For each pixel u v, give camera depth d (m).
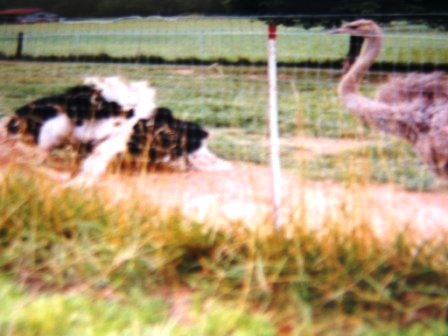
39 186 6.09
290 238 5.32
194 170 7.86
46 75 11.69
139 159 7.56
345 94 7.96
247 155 8.16
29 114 8.26
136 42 13.25
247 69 12.12
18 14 14.25
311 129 8.98
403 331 4.48
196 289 5.07
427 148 7.36
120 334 4.45
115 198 6.00
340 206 5.52
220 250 5.27
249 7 13.98
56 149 8.09
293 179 6.70
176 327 4.54
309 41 13.20
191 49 13.06
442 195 6.55
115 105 8.20
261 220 5.67
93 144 7.98
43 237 5.54
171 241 5.39
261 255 5.17
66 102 8.27
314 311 4.71
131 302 4.88
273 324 4.61
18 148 7.82
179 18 13.25
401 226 5.52
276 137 5.79
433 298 4.76
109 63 12.23
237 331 4.48
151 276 5.16
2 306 4.71
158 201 6.04
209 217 5.78
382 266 5.02
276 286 4.96
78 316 4.63
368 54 7.99
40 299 4.83
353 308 4.74
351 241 5.21
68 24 14.10
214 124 9.98
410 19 12.86
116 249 5.32
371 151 7.39
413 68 11.38
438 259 5.10
